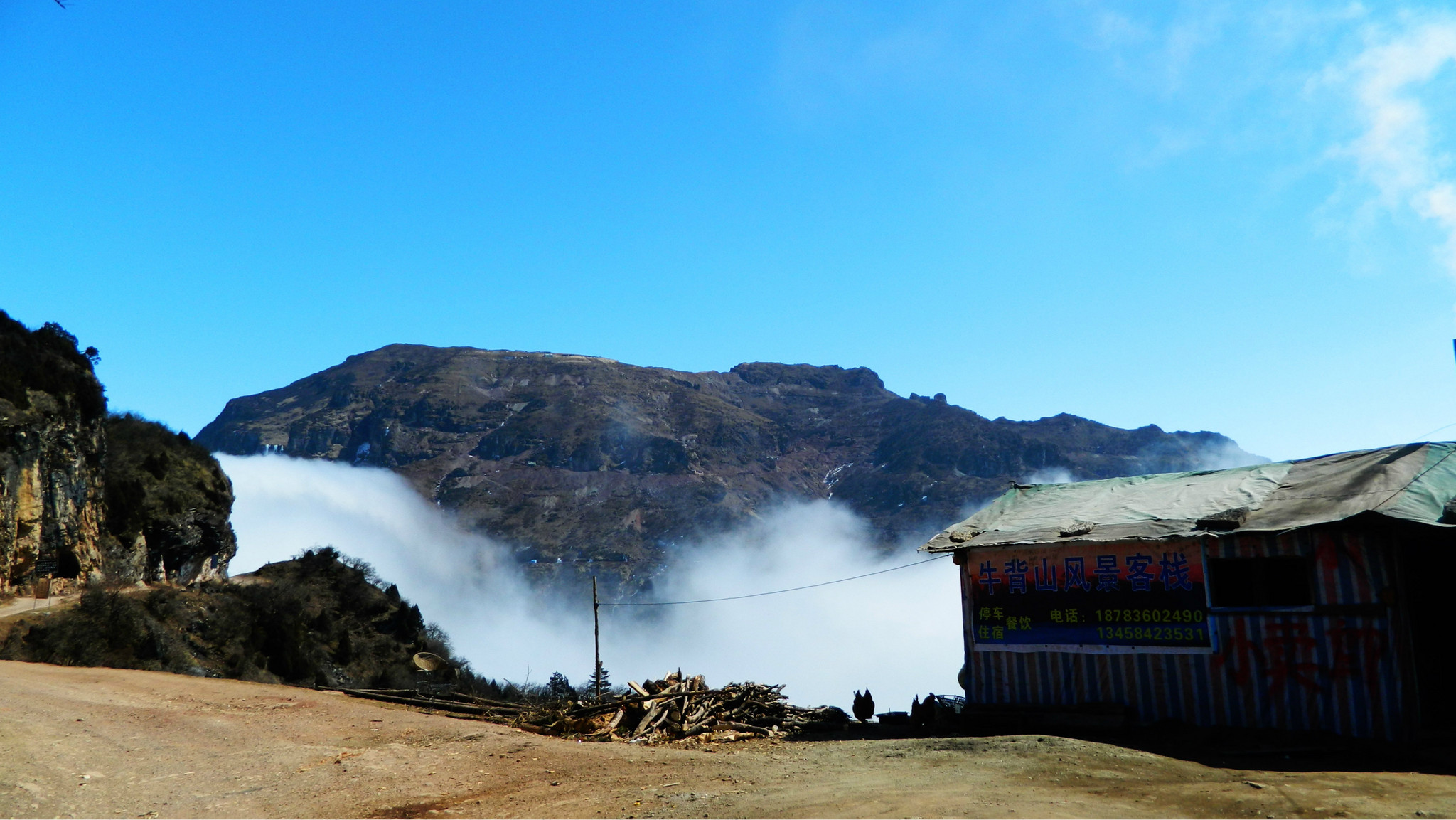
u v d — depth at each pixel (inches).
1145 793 358.6
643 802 392.5
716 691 697.0
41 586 1766.7
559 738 603.5
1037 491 692.1
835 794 379.2
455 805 409.7
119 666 1512.1
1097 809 331.9
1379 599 477.1
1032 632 588.7
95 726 617.9
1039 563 593.9
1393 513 465.7
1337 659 484.7
